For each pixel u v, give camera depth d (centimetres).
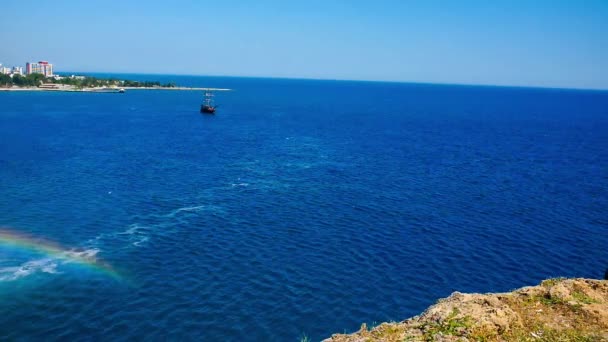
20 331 2917
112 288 3500
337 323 3177
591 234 4972
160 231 4725
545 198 6378
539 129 15425
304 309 3316
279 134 12719
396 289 3656
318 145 10856
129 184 6594
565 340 1593
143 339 2898
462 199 6222
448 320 1680
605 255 4434
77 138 10875
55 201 5656
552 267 4141
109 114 16938
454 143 11706
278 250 4322
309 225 5031
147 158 8612
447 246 4531
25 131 11731
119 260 3994
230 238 4588
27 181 6575
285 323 3142
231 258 4112
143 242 4416
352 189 6631
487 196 6412
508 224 5225
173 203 5722
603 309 1778
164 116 16938
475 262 4188
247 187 6619
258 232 4778
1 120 13875
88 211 5306
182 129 13225
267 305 3347
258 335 3003
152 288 3525
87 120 14750
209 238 4569
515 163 9025
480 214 5575
